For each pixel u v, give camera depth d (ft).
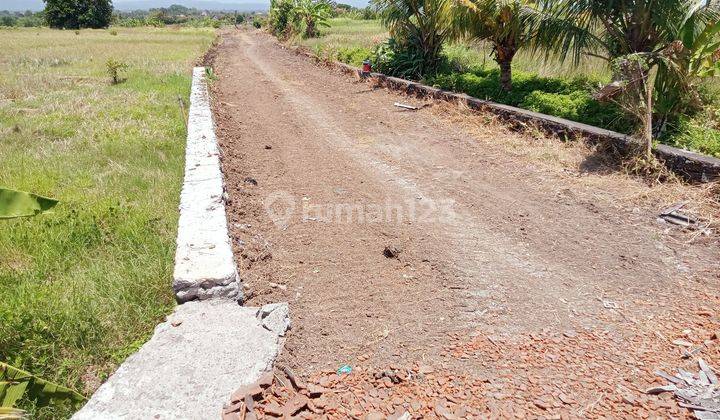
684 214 15.39
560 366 9.18
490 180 19.24
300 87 41.96
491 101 28.81
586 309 11.02
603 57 24.73
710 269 12.53
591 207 16.31
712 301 11.20
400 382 8.85
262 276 12.59
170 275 11.99
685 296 11.44
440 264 12.97
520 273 12.52
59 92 37.50
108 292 11.37
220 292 10.84
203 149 19.72
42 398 7.86
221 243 12.21
